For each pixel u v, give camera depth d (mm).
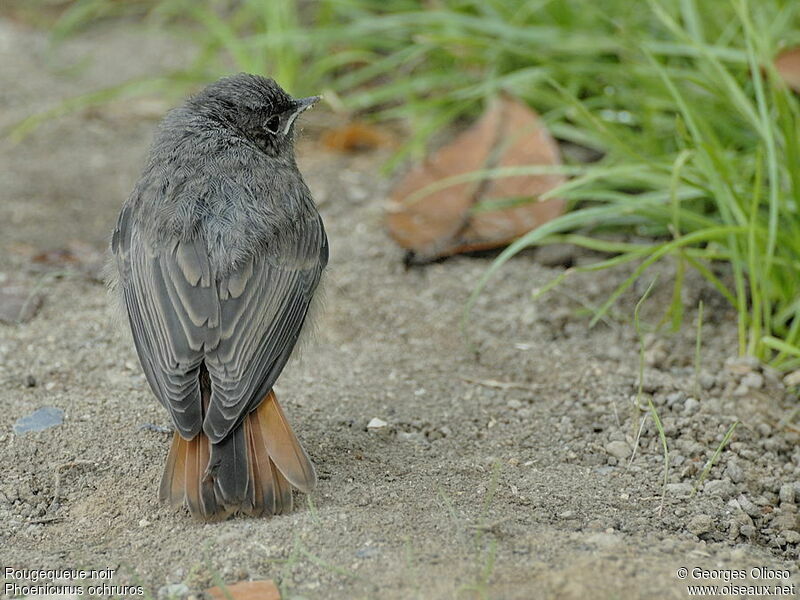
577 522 8195
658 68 11312
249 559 7562
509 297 11719
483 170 12781
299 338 9203
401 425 9680
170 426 9406
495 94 13367
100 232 12969
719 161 10750
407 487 8609
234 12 17234
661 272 11875
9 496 8570
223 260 8484
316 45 15375
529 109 13109
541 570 7332
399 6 15164
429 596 7102
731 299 10844
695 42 11562
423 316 11484
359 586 7238
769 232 10414
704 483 8828
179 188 8953
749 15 12414
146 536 8008
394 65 14625
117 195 13695
